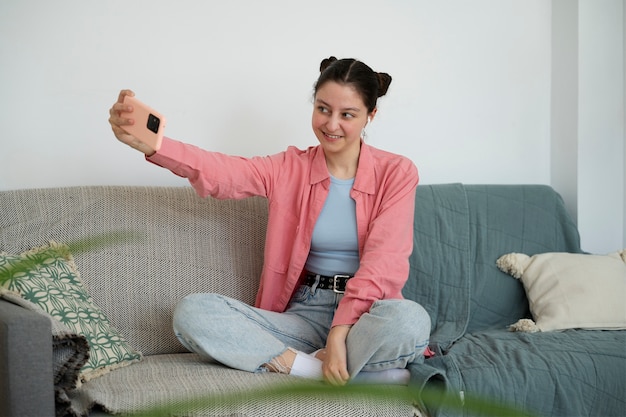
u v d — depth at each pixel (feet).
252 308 6.25
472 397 2.01
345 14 8.82
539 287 7.92
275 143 8.62
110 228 6.83
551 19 9.65
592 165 9.47
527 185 8.84
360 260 6.61
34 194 6.75
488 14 9.42
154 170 8.15
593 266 7.93
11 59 7.57
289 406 4.86
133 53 7.99
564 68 9.51
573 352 6.53
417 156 9.25
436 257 8.01
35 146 7.70
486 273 8.18
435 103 9.27
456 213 8.32
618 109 9.56
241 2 8.37
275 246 6.83
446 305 7.89
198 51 8.24
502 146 9.58
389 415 5.11
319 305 6.66
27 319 4.45
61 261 6.32
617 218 9.64
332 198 6.76
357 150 6.84
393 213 6.52
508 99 9.56
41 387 4.49
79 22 7.77
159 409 2.15
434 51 9.23
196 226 7.20
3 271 2.71
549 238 8.59
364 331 5.75
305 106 8.71
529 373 6.17
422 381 5.51
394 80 9.08
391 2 9.01
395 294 6.30
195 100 8.27
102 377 5.65
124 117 5.52
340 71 6.35
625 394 6.42
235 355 5.79
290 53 8.61
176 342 6.84
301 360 5.82
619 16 9.51
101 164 7.95
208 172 6.40
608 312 7.53
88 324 5.94
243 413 4.74
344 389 2.09
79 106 7.83
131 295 6.74
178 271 7.00
